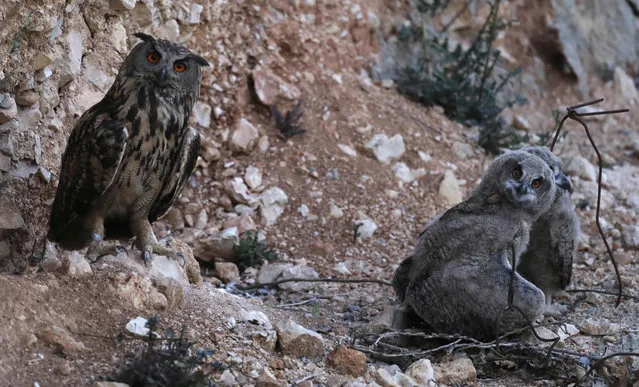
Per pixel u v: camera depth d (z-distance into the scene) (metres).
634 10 23.69
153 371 8.16
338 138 16.14
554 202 11.38
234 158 15.21
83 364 8.31
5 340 8.16
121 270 9.69
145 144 9.72
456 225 10.45
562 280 11.95
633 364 10.26
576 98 21.09
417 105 18.05
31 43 10.60
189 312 9.71
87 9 12.52
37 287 8.89
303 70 16.73
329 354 9.51
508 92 20.19
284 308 11.80
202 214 14.23
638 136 20.14
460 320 10.48
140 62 9.59
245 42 16.11
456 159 16.91
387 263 13.91
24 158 10.60
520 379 10.03
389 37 18.97
